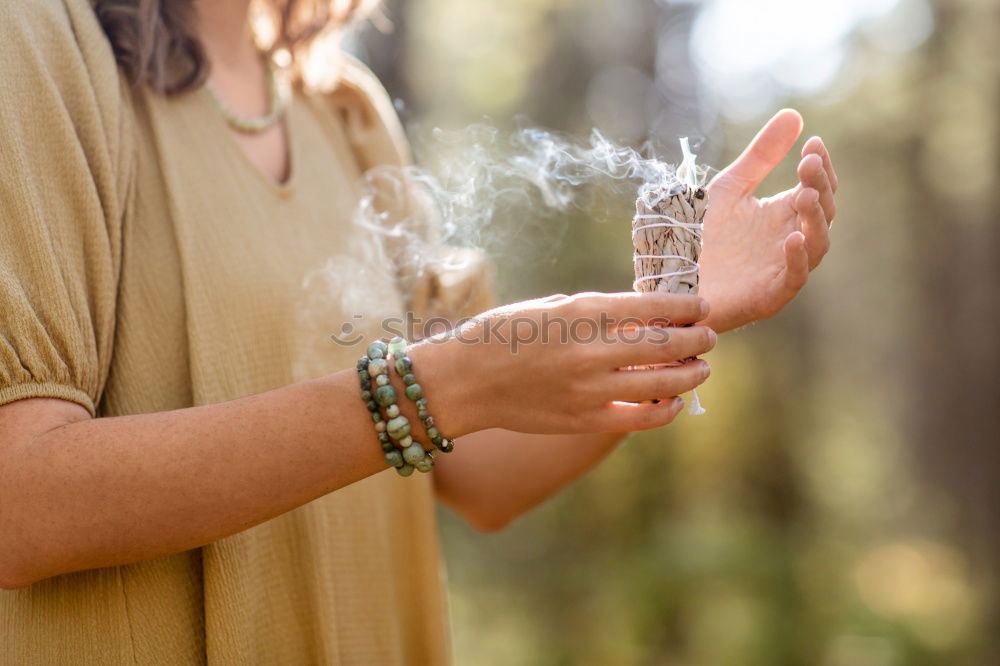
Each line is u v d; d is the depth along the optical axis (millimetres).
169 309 1081
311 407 930
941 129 8828
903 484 12047
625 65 8219
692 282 995
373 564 1254
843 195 11734
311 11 1479
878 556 9828
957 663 7551
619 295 905
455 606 6570
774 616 6969
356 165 1522
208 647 1044
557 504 7277
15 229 940
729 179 1149
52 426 914
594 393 902
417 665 1387
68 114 1013
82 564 911
